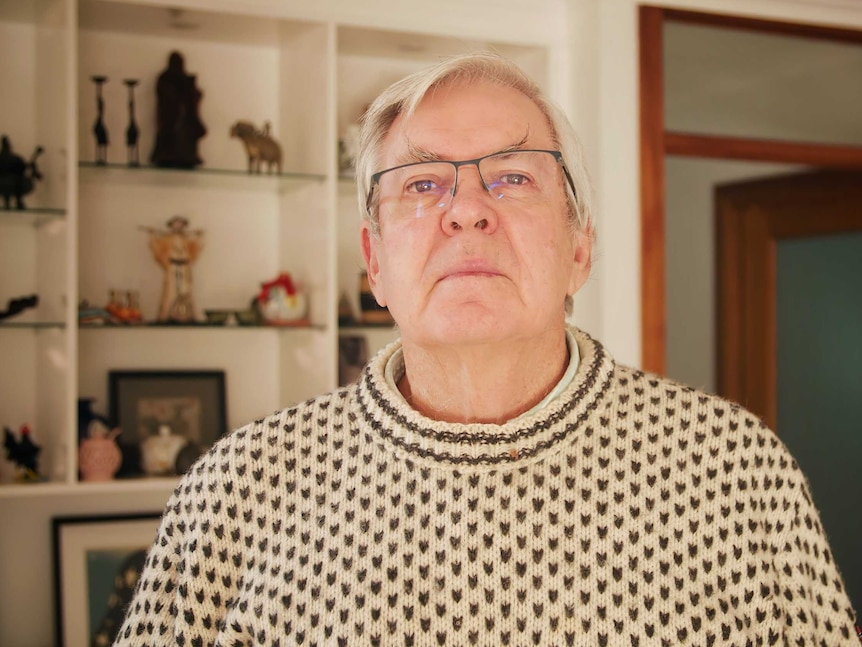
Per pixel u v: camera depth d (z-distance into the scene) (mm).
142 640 1045
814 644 962
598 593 952
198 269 2756
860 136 2957
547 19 2771
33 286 2570
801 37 2857
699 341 4102
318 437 1077
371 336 2803
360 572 979
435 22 2652
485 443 991
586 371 1049
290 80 2746
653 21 2662
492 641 940
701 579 962
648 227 2650
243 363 2816
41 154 2512
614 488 993
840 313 3527
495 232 979
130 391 2635
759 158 2816
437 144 1014
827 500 3604
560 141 1078
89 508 2631
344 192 2721
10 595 2561
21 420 2574
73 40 2301
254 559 1041
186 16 2502
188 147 2543
